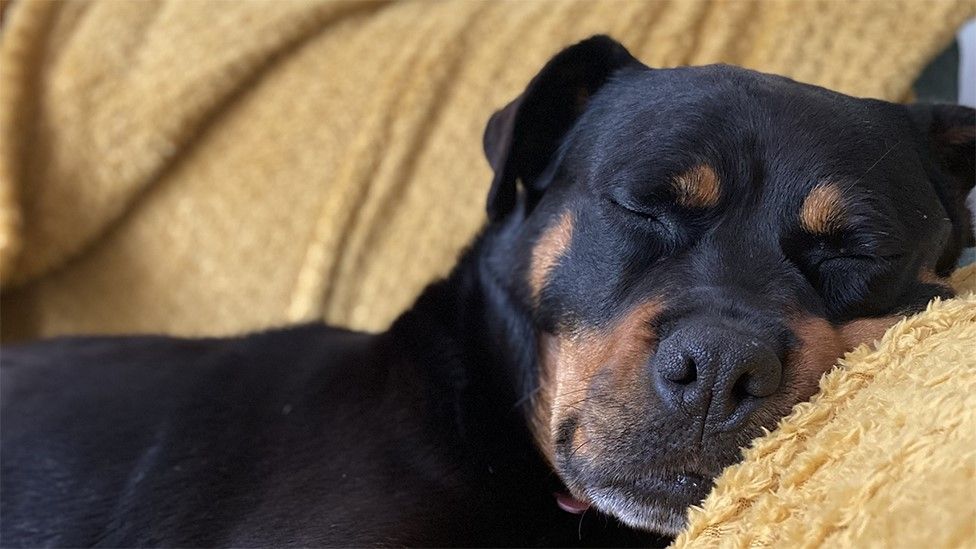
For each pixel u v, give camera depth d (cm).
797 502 91
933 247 127
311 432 145
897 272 120
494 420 144
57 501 158
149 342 181
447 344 150
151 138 228
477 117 220
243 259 228
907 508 79
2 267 223
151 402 163
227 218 230
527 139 148
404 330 155
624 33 215
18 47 232
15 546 157
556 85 148
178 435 155
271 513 137
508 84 220
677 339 106
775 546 88
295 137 228
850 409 99
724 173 120
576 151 140
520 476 140
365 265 223
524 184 149
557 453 124
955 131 146
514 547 138
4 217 222
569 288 130
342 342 162
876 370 103
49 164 232
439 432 141
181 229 233
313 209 226
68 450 162
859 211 117
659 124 127
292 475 141
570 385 124
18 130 230
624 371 113
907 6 202
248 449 147
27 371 180
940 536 75
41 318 244
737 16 211
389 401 145
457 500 136
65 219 232
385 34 232
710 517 97
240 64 231
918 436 86
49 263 235
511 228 150
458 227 218
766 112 124
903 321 108
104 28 235
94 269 240
